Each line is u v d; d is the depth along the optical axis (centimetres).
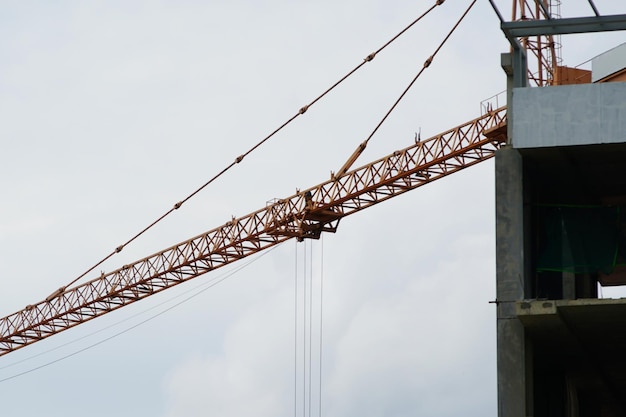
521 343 5528
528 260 5834
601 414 7388
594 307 5441
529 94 5656
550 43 16488
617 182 6316
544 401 6594
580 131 5569
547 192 6456
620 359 6425
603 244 6075
